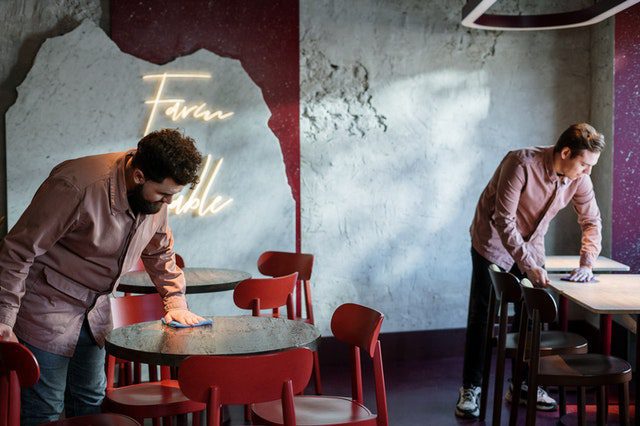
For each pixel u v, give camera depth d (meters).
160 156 2.80
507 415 4.92
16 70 5.45
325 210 6.11
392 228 6.25
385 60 6.13
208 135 5.78
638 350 3.91
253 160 5.88
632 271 5.91
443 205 6.32
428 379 5.78
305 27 5.96
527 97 6.38
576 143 4.34
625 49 5.86
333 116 6.07
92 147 5.54
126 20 5.59
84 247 2.99
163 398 3.37
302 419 3.12
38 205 2.85
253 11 5.84
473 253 4.98
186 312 3.37
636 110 5.85
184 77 5.70
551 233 6.43
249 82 5.83
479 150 6.35
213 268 5.39
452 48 6.24
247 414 4.84
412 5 6.15
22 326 2.99
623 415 3.99
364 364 6.19
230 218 5.86
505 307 4.33
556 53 6.39
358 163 6.14
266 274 5.42
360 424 3.10
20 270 2.84
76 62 5.47
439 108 6.25
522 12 6.30
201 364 2.62
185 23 5.70
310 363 2.78
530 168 4.58
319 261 6.12
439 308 6.39
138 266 5.11
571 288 4.20
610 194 5.95
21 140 5.41
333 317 3.45
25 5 5.44
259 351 2.83
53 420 3.07
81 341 3.20
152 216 3.18
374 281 6.25
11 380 2.58
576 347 4.35
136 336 3.10
